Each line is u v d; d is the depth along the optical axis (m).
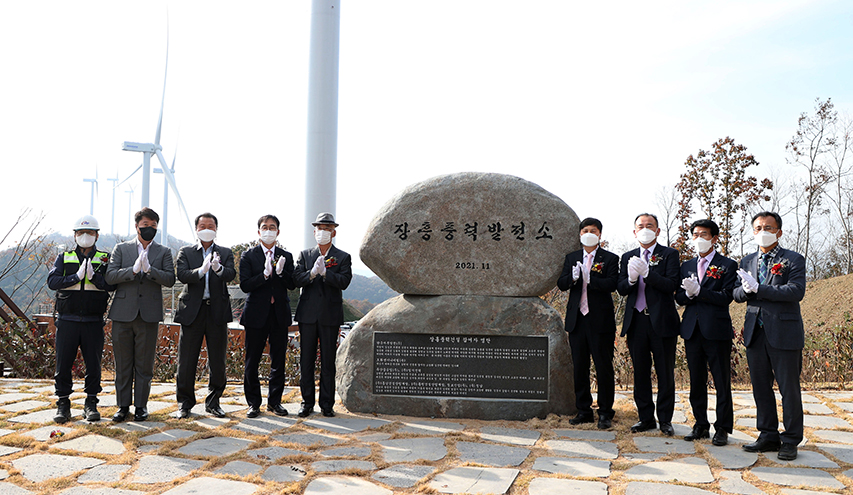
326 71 14.66
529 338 5.86
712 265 4.97
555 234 6.08
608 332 5.42
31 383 7.47
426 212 6.20
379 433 5.15
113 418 5.25
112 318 5.27
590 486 3.81
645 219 5.28
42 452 4.35
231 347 9.08
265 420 5.54
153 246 5.54
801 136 24.80
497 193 6.17
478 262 6.12
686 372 8.79
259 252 5.81
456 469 4.14
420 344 5.98
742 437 5.07
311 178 14.63
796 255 4.51
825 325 16.50
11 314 9.55
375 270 6.35
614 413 5.56
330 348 5.78
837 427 5.45
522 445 4.83
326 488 3.74
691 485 3.84
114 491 3.61
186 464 4.15
